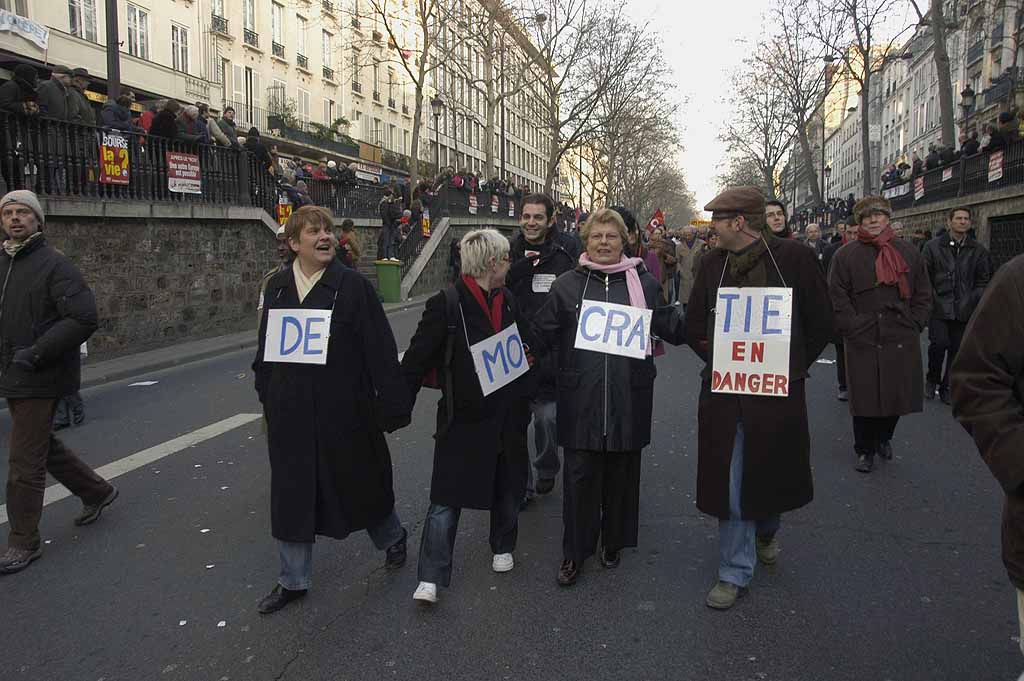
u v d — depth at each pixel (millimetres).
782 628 3541
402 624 3660
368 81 47062
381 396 3807
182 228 13961
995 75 41188
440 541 3842
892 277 5777
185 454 6773
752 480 3676
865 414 5777
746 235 3787
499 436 3963
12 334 4453
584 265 4117
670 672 3191
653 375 4051
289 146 35969
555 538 4723
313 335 3717
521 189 38562
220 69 33812
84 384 10125
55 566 4441
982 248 8078
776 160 56719
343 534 3814
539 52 40656
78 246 11656
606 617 3680
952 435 6973
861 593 3881
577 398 3957
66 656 3445
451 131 59188
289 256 4758
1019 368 2154
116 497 5234
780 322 3691
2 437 7578
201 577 4242
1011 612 3650
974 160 20594
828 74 41531
